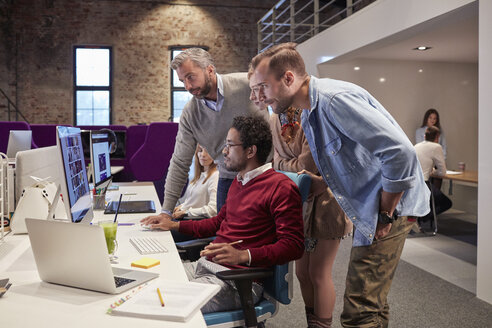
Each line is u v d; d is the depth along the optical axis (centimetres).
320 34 573
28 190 169
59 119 953
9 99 920
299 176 168
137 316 96
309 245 200
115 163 541
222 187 247
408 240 442
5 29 927
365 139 137
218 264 160
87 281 111
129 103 970
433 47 521
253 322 141
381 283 163
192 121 232
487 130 265
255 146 164
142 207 234
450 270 344
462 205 587
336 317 251
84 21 948
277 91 151
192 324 93
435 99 621
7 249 148
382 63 601
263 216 161
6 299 106
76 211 152
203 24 986
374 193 152
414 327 241
